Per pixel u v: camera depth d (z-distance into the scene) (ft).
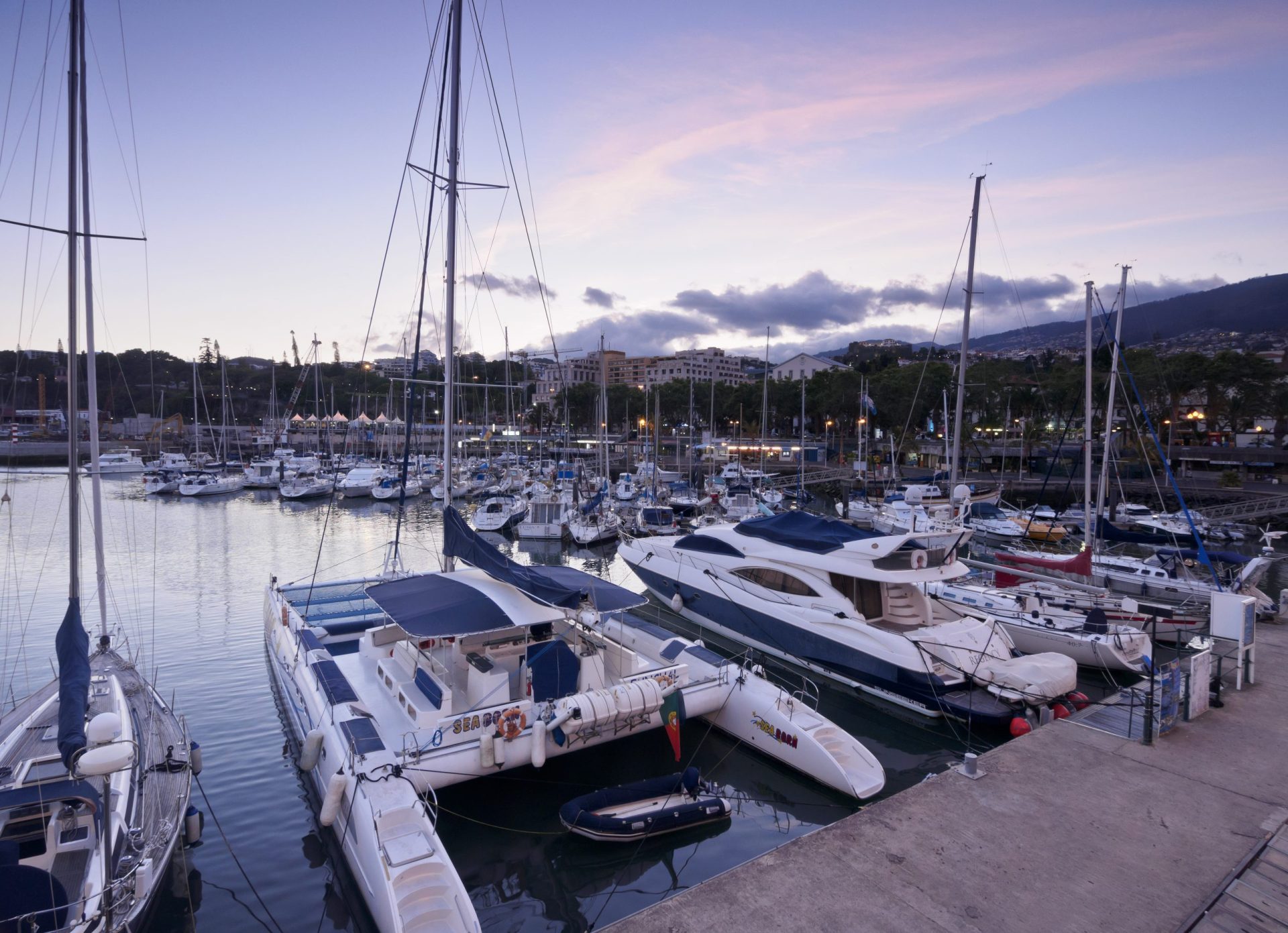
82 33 27.76
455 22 36.29
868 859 17.31
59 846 18.90
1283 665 33.12
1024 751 23.47
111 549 86.89
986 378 185.88
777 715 27.86
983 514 105.40
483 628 24.98
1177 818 19.22
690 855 23.26
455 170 36.65
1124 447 152.35
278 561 79.92
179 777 23.95
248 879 22.39
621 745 30.01
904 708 34.47
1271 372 158.92
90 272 31.22
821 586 39.01
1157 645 44.21
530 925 20.11
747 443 238.48
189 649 46.09
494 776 26.99
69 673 20.86
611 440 250.37
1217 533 96.73
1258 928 14.79
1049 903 15.58
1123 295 68.64
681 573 47.93
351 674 31.50
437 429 258.37
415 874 18.03
